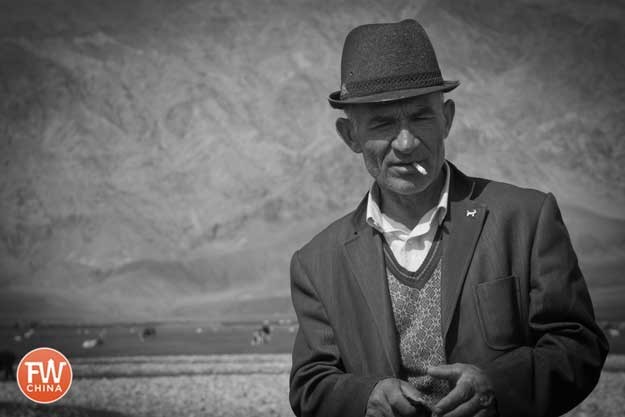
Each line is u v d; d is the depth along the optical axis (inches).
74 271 5989.2
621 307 3907.5
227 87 7411.4
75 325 3757.4
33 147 6648.6
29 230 6225.4
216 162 6929.1
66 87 6953.7
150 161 6835.6
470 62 7155.5
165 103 7180.1
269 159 7076.8
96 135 6845.5
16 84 6845.5
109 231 6314.0
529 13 7229.3
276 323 3740.2
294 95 7391.7
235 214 6673.2
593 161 6658.5
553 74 7007.9
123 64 7224.4
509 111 6953.7
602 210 6171.3
